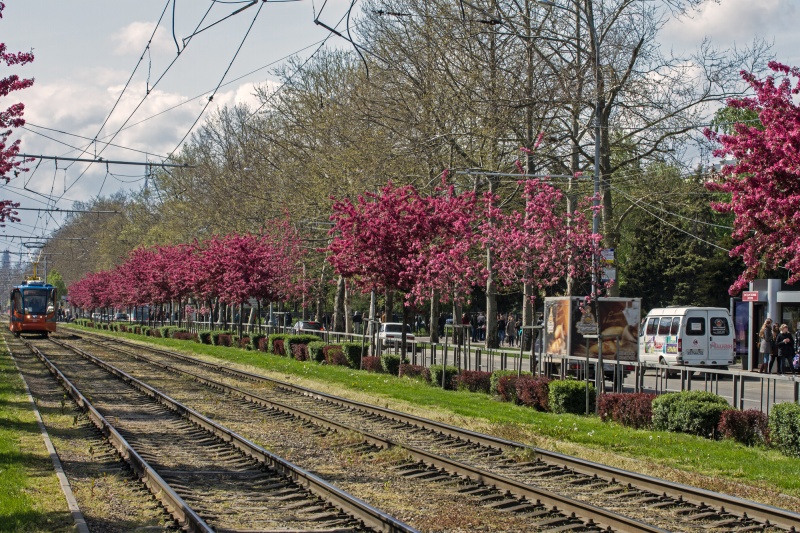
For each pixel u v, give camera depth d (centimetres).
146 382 2980
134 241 9475
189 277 5891
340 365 3572
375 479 1300
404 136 3722
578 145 3219
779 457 1491
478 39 3478
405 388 2669
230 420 1994
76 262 13700
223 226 6047
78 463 1429
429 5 3728
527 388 2189
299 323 5500
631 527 978
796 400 1659
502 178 3819
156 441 1689
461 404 2253
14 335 7100
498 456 1500
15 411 2039
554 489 1238
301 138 5109
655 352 3703
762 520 1045
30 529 966
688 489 1152
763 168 1502
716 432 1692
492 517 1057
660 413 1791
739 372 1798
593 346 2234
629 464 1427
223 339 5316
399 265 2884
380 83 3969
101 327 9744
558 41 3250
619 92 3173
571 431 1761
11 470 1275
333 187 4409
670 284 6328
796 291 3412
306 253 5519
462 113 3609
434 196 3641
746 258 1563
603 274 2162
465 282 2714
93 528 1004
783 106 1507
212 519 1038
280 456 1498
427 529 995
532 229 2230
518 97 3297
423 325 7262
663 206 3534
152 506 1123
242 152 5991
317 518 1052
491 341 3988
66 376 3203
